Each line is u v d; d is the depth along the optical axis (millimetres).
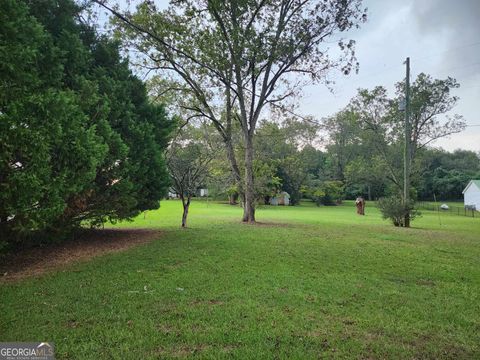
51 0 7945
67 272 6258
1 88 5410
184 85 17781
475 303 5031
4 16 5531
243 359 3209
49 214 6199
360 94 30656
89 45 9539
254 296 5020
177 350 3357
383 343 3607
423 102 29641
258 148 35188
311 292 5285
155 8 14242
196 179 15258
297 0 15719
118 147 8359
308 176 57344
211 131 19375
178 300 4781
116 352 3283
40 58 6586
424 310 4645
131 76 10617
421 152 43094
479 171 69500
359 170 50594
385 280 6191
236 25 14734
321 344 3539
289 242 10258
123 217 10102
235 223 16859
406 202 19516
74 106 6586
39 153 5738
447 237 13492
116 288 5277
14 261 7238
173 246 9047
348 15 15703
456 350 3512
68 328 3809
